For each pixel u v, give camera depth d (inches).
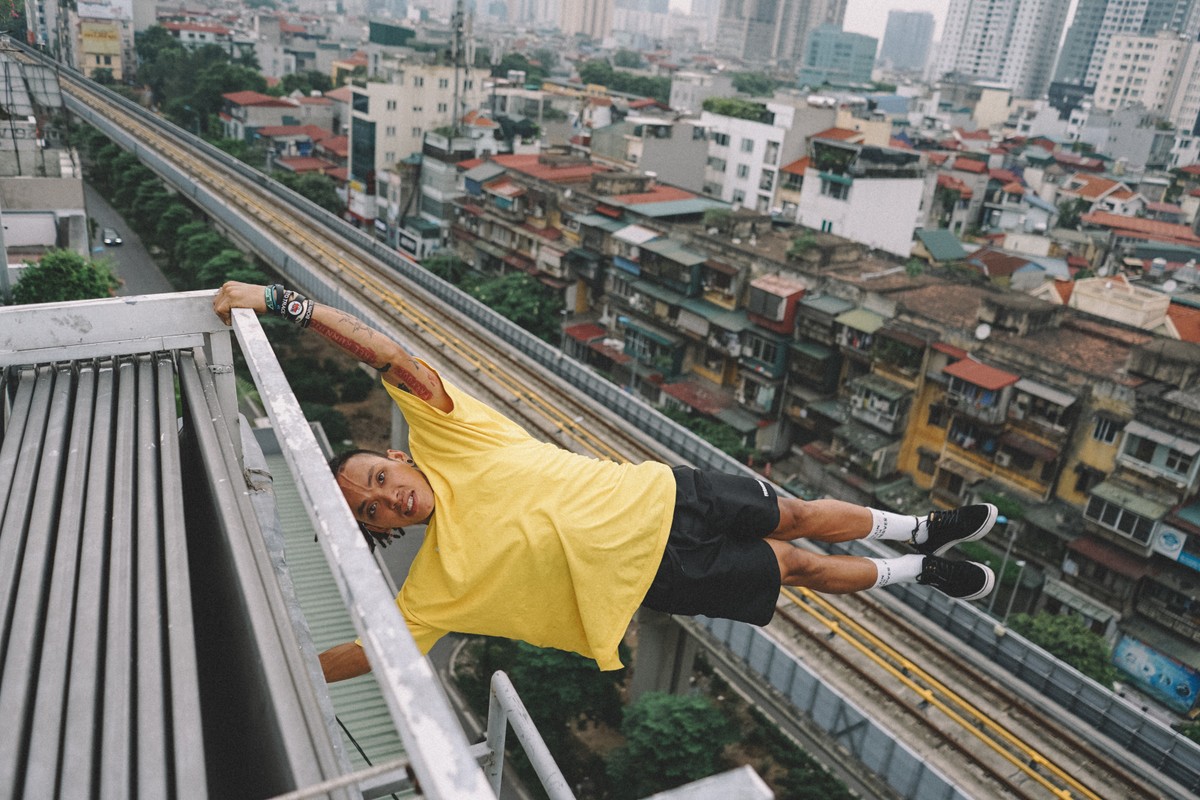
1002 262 1966.0
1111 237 2373.3
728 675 697.0
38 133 1334.9
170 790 65.2
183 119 2910.9
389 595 64.5
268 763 74.8
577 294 1726.1
